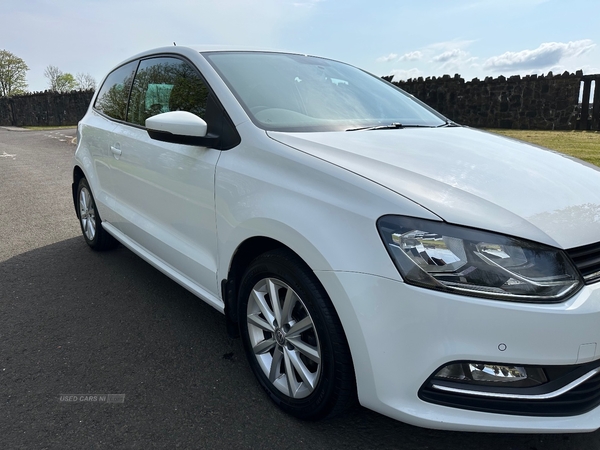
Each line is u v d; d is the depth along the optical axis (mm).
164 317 3146
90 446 1985
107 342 2830
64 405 2248
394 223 1684
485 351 1602
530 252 1623
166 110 2941
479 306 1583
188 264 2703
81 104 26656
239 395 2340
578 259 1686
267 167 2127
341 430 2107
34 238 4875
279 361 2219
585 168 2338
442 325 1613
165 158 2785
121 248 4547
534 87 15133
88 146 4094
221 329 3004
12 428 2088
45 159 11445
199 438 2041
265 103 2520
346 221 1779
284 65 3012
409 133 2549
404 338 1657
